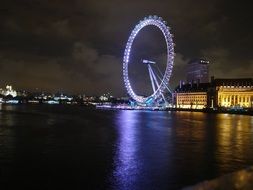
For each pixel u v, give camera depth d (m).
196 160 56.88
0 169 48.81
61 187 40.69
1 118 162.00
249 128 124.06
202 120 176.88
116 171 48.50
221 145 75.25
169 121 161.38
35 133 95.12
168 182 43.16
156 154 62.28
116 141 80.06
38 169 49.12
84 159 56.72
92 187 40.84
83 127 117.19
